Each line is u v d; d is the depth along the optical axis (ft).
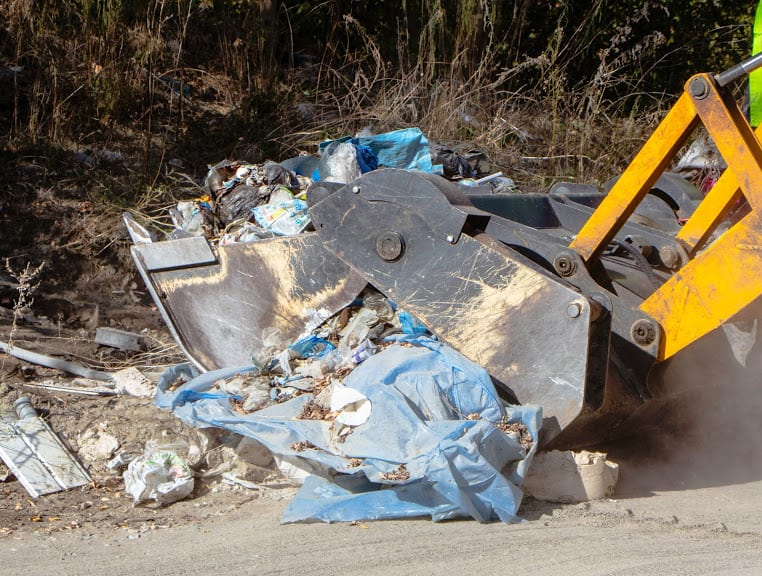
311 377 14.64
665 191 19.74
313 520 12.30
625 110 33.65
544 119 30.01
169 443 14.90
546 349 13.01
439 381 13.02
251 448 14.03
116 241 23.54
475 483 11.96
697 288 12.92
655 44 31.76
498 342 13.39
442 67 31.50
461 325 13.71
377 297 15.26
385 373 13.15
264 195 19.30
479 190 19.07
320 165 20.44
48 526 12.26
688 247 15.83
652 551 11.00
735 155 12.35
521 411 12.84
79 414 15.83
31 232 23.52
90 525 12.36
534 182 27.96
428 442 12.15
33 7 28.76
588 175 28.66
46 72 27.32
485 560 10.69
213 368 16.49
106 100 27.91
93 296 22.49
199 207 19.83
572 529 11.81
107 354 20.04
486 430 12.19
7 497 13.32
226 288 16.48
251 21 32.17
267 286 16.10
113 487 14.02
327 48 33.27
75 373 18.42
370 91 30.91
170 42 31.86
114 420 15.72
